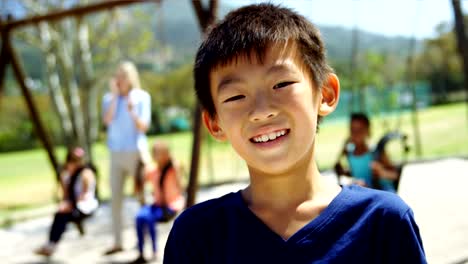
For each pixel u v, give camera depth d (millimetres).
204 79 1109
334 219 990
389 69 22750
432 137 13906
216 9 4145
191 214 1153
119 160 4508
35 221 6641
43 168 17141
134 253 4621
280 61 990
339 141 15609
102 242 5172
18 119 28062
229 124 1008
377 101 17297
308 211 1017
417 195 5973
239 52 1007
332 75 1139
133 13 11758
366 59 23109
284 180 1023
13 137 28672
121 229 4668
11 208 8672
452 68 26516
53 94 12109
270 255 990
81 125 12016
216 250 1082
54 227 4645
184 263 1120
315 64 1056
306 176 1033
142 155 4469
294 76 990
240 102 994
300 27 1067
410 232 991
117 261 4406
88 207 4734
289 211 1026
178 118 26781
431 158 8727
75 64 11977
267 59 993
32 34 11352
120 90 4520
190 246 1118
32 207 8359
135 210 6613
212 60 1052
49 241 4609
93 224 6062
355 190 1040
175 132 26516
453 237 4156
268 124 969
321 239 978
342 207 1000
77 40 11398
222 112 1022
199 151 4387
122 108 4469
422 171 7586
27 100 5758
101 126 21766
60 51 11531
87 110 12180
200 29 4238
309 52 1045
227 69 1022
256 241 1011
